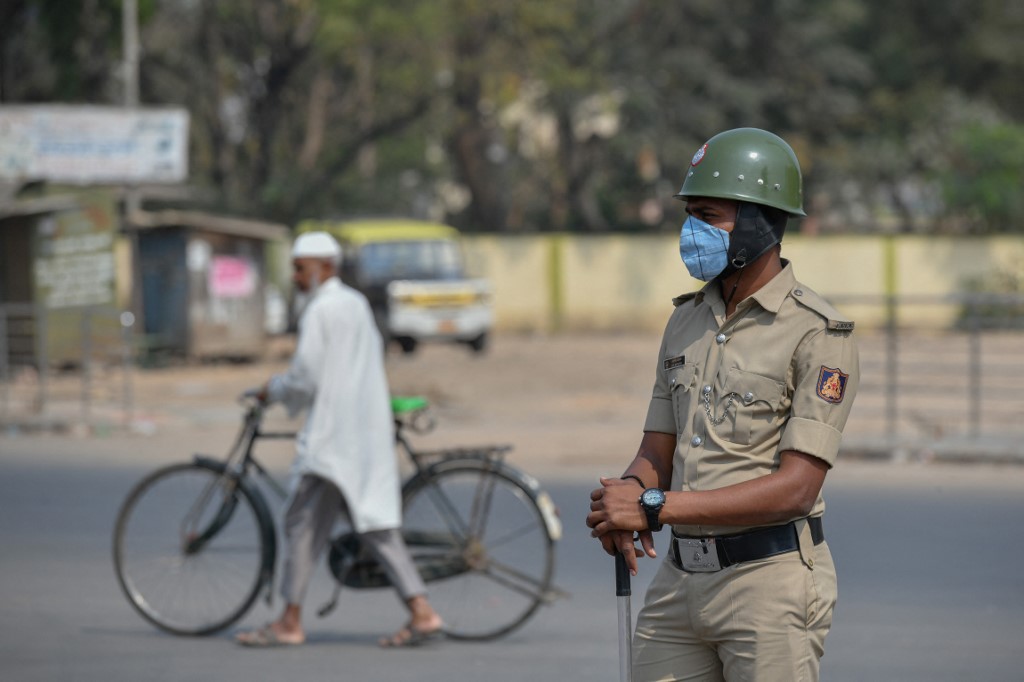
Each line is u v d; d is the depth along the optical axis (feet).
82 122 195.62
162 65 315.37
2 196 193.36
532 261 286.87
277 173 325.62
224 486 59.06
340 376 56.65
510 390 165.78
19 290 181.37
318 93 331.57
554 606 64.34
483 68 301.43
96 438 123.34
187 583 59.31
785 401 27.99
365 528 55.98
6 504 88.94
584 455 113.39
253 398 58.70
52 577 69.15
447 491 58.85
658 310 287.89
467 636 58.39
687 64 325.42
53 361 178.81
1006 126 318.24
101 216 181.27
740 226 27.96
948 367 143.95
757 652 27.81
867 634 58.75
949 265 280.72
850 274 282.15
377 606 65.46
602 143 333.83
